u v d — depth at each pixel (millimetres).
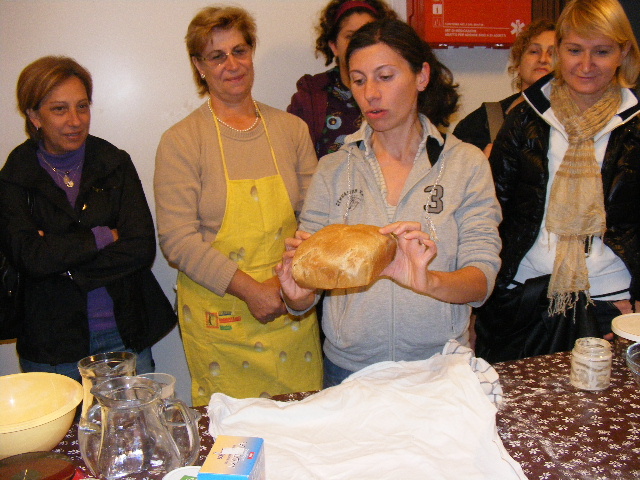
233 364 1916
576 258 1831
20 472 874
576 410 1140
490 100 2951
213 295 1879
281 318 1925
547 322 1911
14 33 2334
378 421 1036
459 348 1207
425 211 1427
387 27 1342
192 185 1825
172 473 859
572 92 1855
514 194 1987
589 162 1818
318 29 2465
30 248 1787
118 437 892
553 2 2773
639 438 1035
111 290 1940
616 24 1675
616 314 1838
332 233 1207
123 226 1947
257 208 1881
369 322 1445
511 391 1228
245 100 1945
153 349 2709
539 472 949
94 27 2406
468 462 938
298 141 2039
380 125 1396
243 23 1849
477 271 1341
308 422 1061
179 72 2531
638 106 1776
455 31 2684
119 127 2514
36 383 1116
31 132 1953
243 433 1044
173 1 2459
